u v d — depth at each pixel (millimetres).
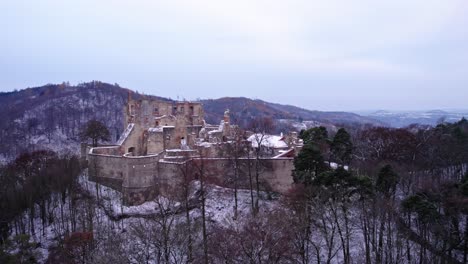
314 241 57188
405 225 57844
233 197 74812
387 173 60062
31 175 82938
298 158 65812
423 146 89188
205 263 48844
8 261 49031
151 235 52500
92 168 80875
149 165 73938
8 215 68625
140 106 98000
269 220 50938
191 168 73812
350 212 58594
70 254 56188
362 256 53719
